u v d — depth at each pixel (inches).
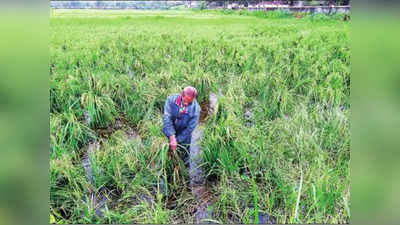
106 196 101.3
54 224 100.3
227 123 105.2
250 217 99.3
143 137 104.9
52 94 107.3
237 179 102.5
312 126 107.3
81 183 101.3
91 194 101.5
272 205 99.8
